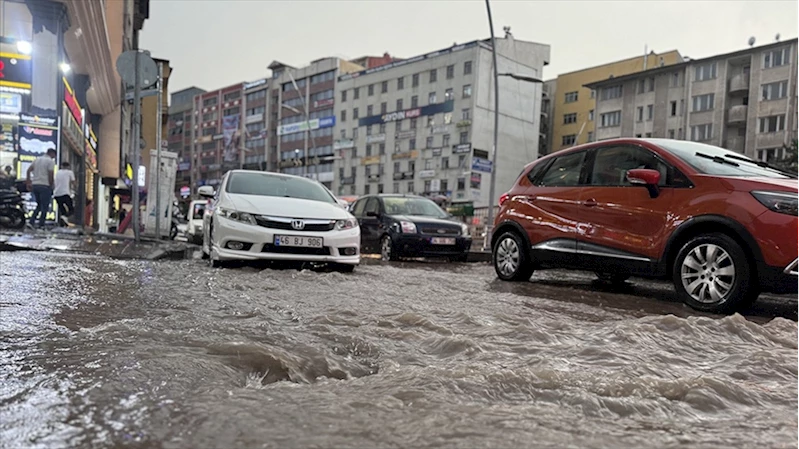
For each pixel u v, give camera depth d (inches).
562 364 79.9
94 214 939.3
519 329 105.8
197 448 45.0
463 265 410.0
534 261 239.9
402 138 2527.1
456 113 2331.4
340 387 64.7
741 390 67.6
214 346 80.1
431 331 104.3
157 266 239.8
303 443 46.7
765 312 170.1
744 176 176.2
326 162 2854.3
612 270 205.5
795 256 152.3
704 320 118.9
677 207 183.6
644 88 2044.8
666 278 189.2
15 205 481.7
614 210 205.6
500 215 262.7
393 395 61.4
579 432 52.0
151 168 614.2
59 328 96.5
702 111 1891.0
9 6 490.0
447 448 46.6
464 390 63.9
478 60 2274.9
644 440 51.1
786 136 1704.0
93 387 60.0
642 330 108.8
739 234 161.9
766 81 1756.9
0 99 502.9
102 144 989.8
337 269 280.1
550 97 2706.7
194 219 736.3
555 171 244.8
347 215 280.8
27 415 51.7
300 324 108.6
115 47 918.4
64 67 563.5
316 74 2930.6
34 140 527.5
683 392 66.1
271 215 257.8
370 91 2672.2
